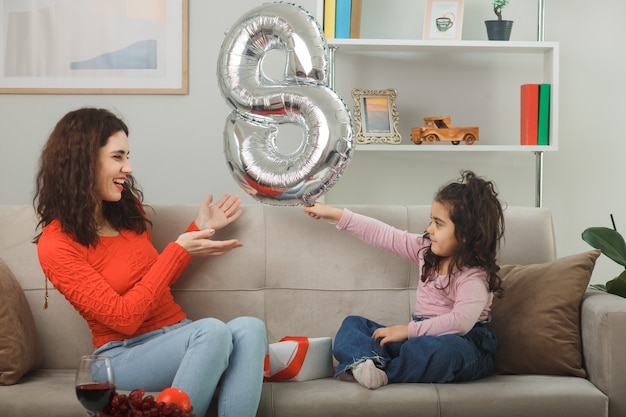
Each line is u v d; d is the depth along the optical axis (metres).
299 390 2.08
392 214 2.50
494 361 2.27
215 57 3.69
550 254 2.51
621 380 2.08
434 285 2.30
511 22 3.49
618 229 3.73
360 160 3.69
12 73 3.68
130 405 1.54
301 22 2.30
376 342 2.23
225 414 1.95
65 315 2.37
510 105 3.71
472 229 2.24
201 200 3.72
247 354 1.98
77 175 2.13
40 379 2.19
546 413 2.05
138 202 2.32
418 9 3.70
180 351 1.98
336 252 2.47
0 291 2.16
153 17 3.67
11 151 3.70
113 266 2.17
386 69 3.69
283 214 2.49
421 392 2.06
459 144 3.53
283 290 2.46
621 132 3.72
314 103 2.23
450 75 3.70
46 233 2.12
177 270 2.27
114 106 3.69
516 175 3.71
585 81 3.72
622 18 3.71
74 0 3.66
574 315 2.27
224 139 2.37
